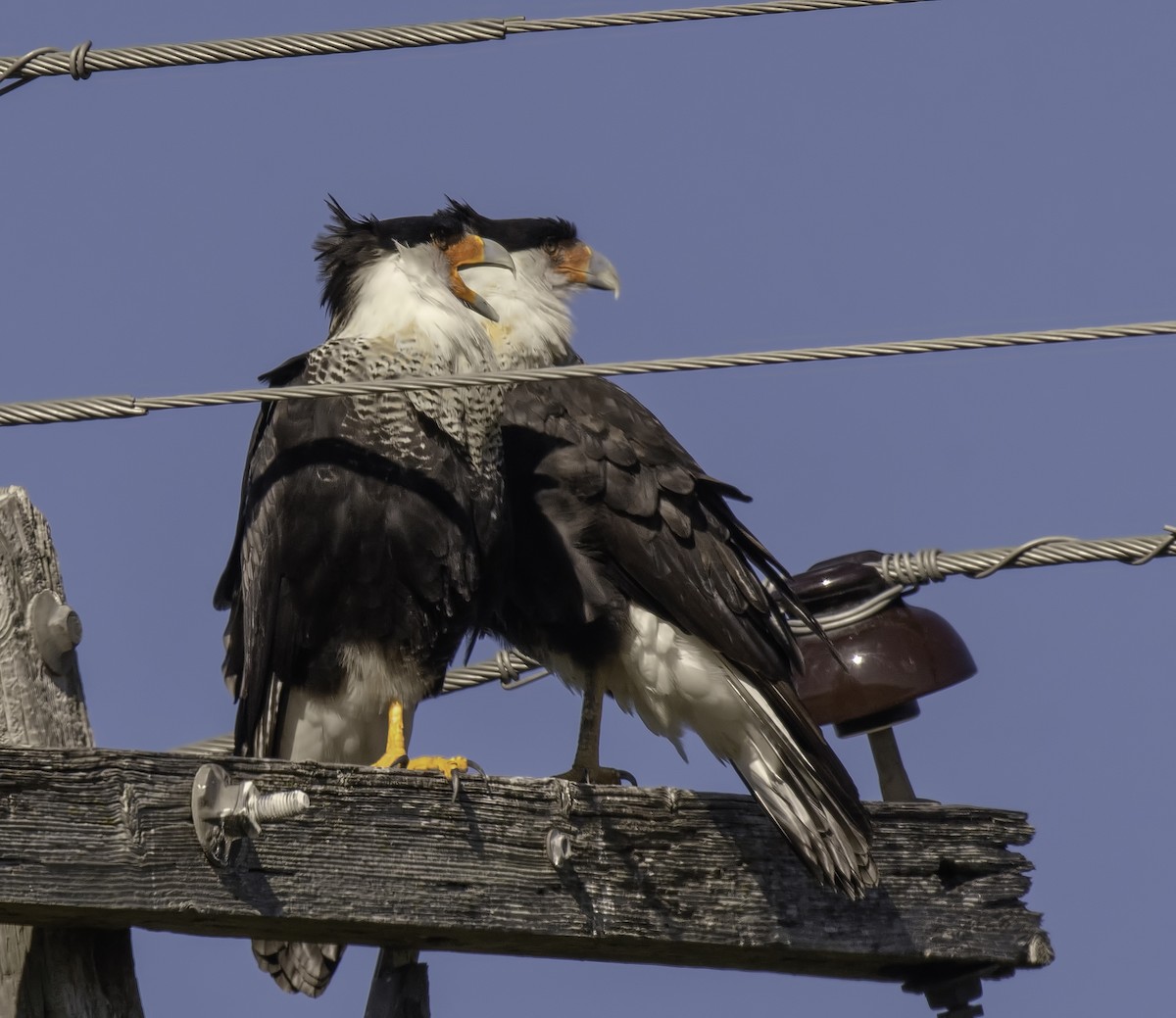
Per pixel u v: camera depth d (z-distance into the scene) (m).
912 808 9.33
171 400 8.39
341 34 8.69
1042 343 8.30
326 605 11.32
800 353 8.27
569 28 8.71
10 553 8.63
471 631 12.09
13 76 8.93
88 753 7.30
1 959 7.61
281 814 7.35
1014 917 9.37
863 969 9.46
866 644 11.30
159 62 8.89
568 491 12.22
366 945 8.41
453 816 8.14
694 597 11.74
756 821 8.95
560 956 8.93
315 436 11.45
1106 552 11.75
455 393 11.65
